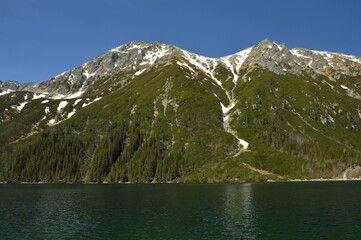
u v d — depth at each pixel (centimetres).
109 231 5638
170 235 5312
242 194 11125
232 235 5259
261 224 6038
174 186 16025
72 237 5275
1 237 5316
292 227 5759
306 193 11038
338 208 7694
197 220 6488
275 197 10044
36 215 7325
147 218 6781
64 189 15175
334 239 4962
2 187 17312
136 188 15088
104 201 9781
